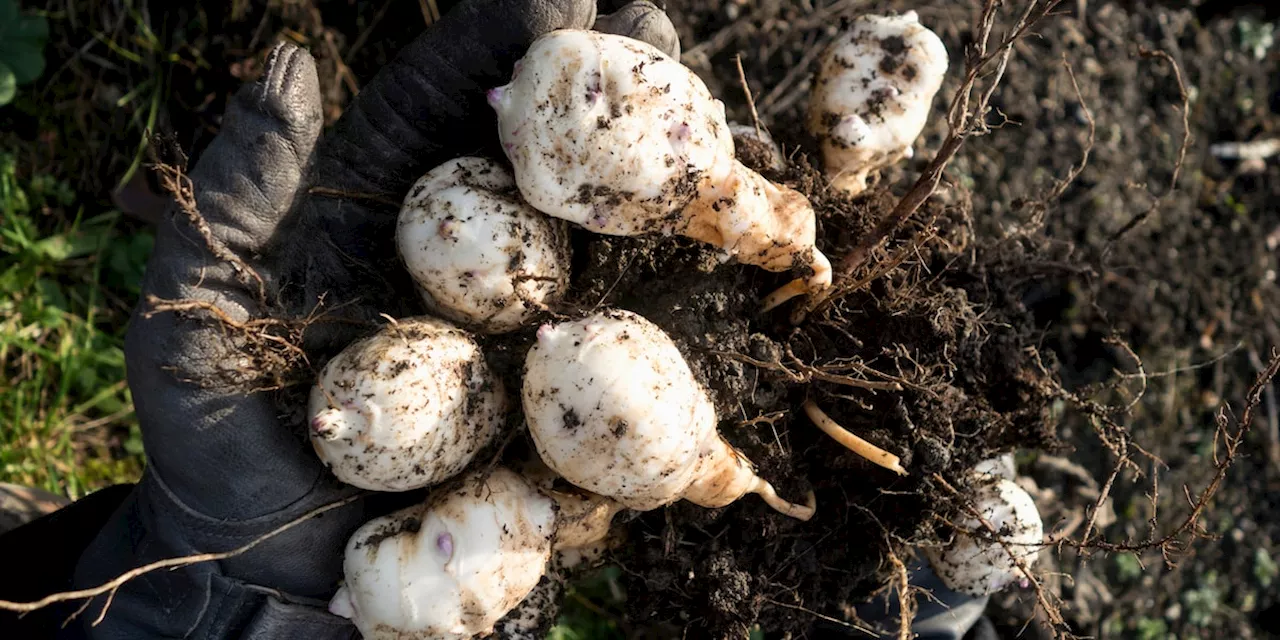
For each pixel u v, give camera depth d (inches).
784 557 20.7
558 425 17.6
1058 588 30.3
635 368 17.6
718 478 18.6
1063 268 22.4
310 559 19.0
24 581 21.9
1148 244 31.5
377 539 18.4
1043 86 31.0
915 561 24.0
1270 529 32.8
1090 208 31.0
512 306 18.5
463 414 18.1
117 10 28.7
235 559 18.8
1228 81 33.2
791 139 21.9
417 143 19.4
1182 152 22.6
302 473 18.6
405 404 17.6
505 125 18.1
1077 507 30.9
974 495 20.7
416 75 19.1
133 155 29.2
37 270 28.5
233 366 18.0
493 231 18.1
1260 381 19.6
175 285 17.9
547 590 20.7
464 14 19.0
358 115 19.6
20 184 28.7
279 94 18.2
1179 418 32.1
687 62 28.9
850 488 20.7
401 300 19.8
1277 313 32.7
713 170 18.3
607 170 17.8
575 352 17.7
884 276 20.3
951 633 24.5
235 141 18.2
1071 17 31.5
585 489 18.6
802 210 19.2
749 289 20.1
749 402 19.9
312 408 18.0
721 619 20.5
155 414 18.0
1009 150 30.5
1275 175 33.1
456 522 18.1
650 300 19.7
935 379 20.1
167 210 18.3
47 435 28.0
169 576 19.2
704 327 19.6
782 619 21.2
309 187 18.8
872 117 20.6
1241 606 32.4
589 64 17.7
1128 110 31.9
